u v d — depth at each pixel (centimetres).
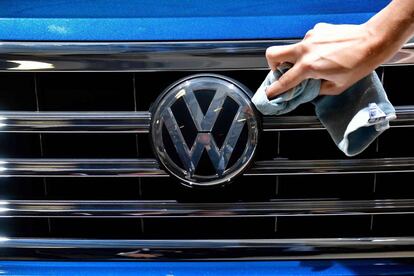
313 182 127
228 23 115
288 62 104
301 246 129
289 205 126
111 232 132
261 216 127
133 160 124
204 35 115
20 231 132
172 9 115
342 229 131
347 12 114
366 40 95
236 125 116
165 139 118
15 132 124
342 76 99
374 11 114
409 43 113
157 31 115
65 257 131
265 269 130
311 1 115
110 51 116
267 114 114
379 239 128
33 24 116
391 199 127
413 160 123
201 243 129
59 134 125
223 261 130
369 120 105
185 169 119
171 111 116
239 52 115
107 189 129
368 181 127
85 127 121
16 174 125
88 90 121
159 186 127
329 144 123
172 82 119
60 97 121
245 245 129
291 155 123
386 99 108
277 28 114
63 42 116
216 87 115
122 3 116
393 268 129
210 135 116
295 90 105
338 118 110
